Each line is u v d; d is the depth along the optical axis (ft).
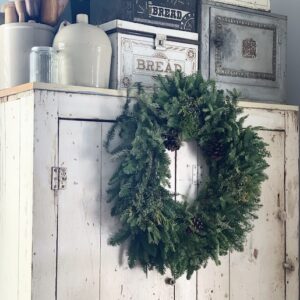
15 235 4.70
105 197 4.77
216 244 4.88
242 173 5.02
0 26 5.31
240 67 5.85
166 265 4.80
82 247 4.65
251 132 5.10
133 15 5.17
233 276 5.50
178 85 4.90
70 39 4.86
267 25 6.05
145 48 5.21
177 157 5.10
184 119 4.85
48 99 4.48
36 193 4.42
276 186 5.79
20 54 5.21
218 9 5.70
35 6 5.35
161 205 4.70
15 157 4.73
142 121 4.68
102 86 4.95
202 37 5.59
